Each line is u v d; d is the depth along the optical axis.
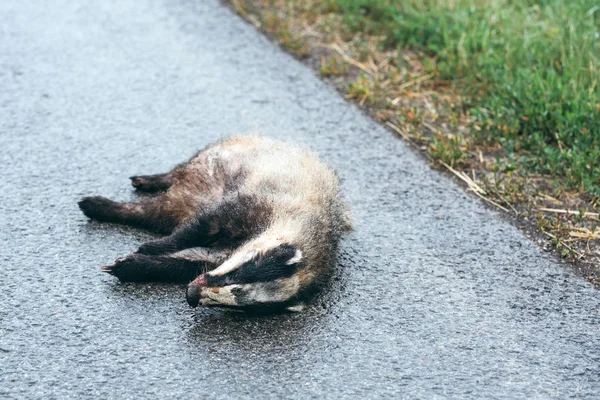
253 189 1.98
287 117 2.46
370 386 1.77
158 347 1.81
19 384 1.74
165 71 2.61
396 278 1.99
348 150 2.35
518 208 2.20
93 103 2.46
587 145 2.32
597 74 2.50
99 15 2.88
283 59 2.71
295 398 1.75
